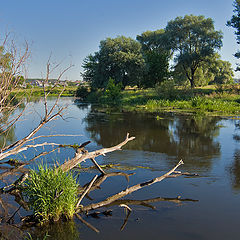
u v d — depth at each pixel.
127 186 4.57
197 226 3.27
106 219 3.46
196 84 49.03
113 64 34.56
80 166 5.65
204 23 41.31
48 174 3.72
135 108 21.66
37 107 21.44
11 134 9.65
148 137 9.13
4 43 3.44
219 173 5.23
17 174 5.21
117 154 6.79
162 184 4.65
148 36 54.59
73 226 3.28
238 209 3.71
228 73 67.12
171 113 17.08
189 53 41.91
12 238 3.01
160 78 40.88
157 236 3.05
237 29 28.83
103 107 24.03
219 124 11.96
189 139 8.72
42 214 3.41
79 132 10.27
